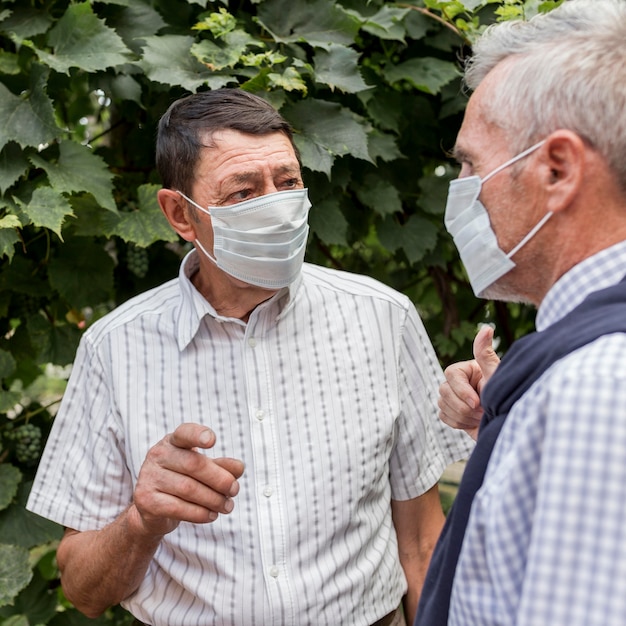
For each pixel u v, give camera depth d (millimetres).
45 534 2049
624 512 796
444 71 2162
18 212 1909
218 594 1544
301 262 1624
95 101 2674
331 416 1620
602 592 788
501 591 903
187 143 1588
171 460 1347
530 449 887
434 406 1781
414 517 1812
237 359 1619
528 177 1015
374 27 2096
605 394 820
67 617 2180
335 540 1588
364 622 1597
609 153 955
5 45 2111
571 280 992
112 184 1972
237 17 2096
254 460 1575
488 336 1392
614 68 953
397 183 2346
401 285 2592
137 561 1523
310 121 1996
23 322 2189
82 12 1951
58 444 1715
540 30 1044
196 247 1667
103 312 2488
